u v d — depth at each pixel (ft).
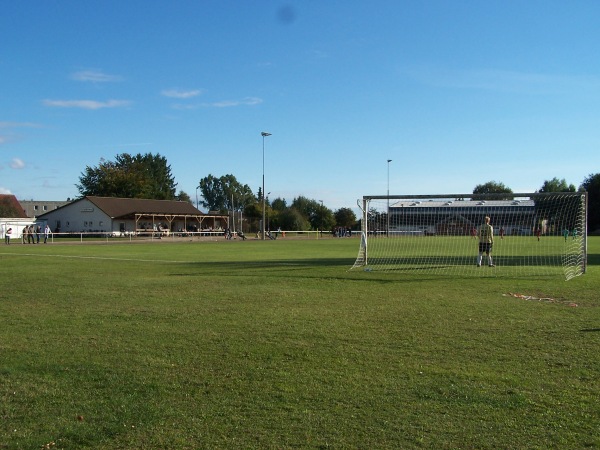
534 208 116.98
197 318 32.30
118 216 232.73
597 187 286.25
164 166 428.97
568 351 23.95
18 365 22.12
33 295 42.86
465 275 59.06
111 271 64.59
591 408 17.10
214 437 15.20
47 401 18.06
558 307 36.14
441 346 25.00
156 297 41.47
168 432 15.55
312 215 313.73
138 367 21.80
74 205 243.60
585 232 60.64
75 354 23.84
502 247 120.67
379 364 22.07
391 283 51.24
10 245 144.36
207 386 19.44
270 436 15.23
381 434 15.30
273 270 65.36
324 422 16.16
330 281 52.85
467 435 15.20
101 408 17.40
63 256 95.25
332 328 29.14
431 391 18.75
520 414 16.67
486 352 23.89
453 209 120.06
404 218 128.36
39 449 14.60
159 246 142.51
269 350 24.35
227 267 70.23
